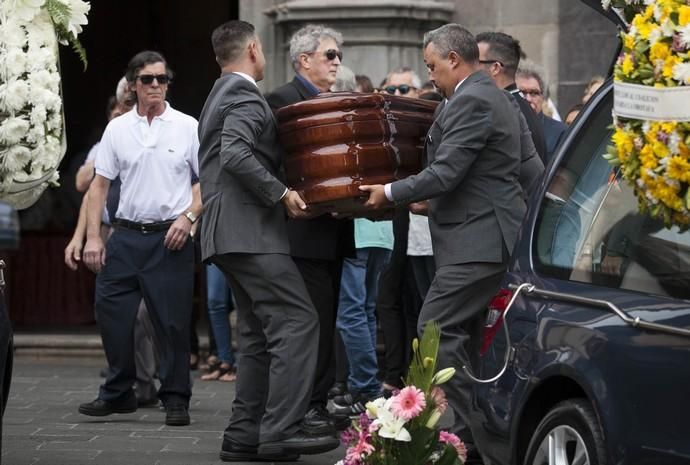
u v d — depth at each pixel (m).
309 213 11.41
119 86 16.19
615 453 7.77
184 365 14.12
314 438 11.59
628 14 7.84
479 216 11.03
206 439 13.32
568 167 9.41
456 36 11.14
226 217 11.69
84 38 27.41
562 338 8.48
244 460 12.12
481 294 11.10
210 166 11.83
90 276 21.81
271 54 19.50
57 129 10.02
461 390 11.05
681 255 7.92
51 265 21.75
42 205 23.84
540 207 9.48
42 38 9.89
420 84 16.72
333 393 15.98
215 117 11.68
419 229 15.10
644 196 7.52
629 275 8.30
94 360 19.70
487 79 11.12
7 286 21.59
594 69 18.78
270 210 11.71
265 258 11.62
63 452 12.58
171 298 14.10
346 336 14.59
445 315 11.11
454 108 10.88
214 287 17.33
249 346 12.17
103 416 14.63
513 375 8.96
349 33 18.94
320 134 11.12
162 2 27.28
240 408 12.15
